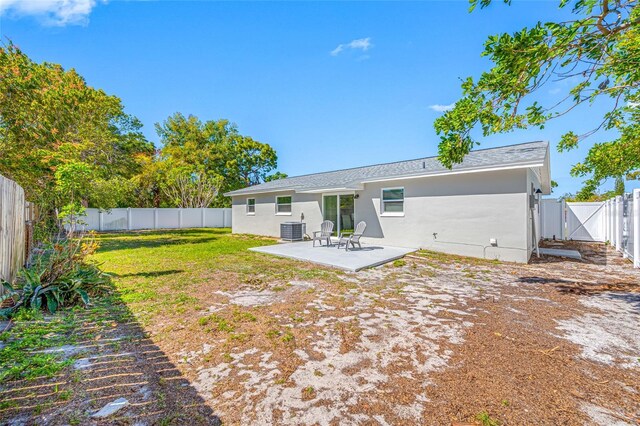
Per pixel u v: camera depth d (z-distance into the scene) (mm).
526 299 4668
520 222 7770
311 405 2188
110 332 3496
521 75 3836
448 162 5082
